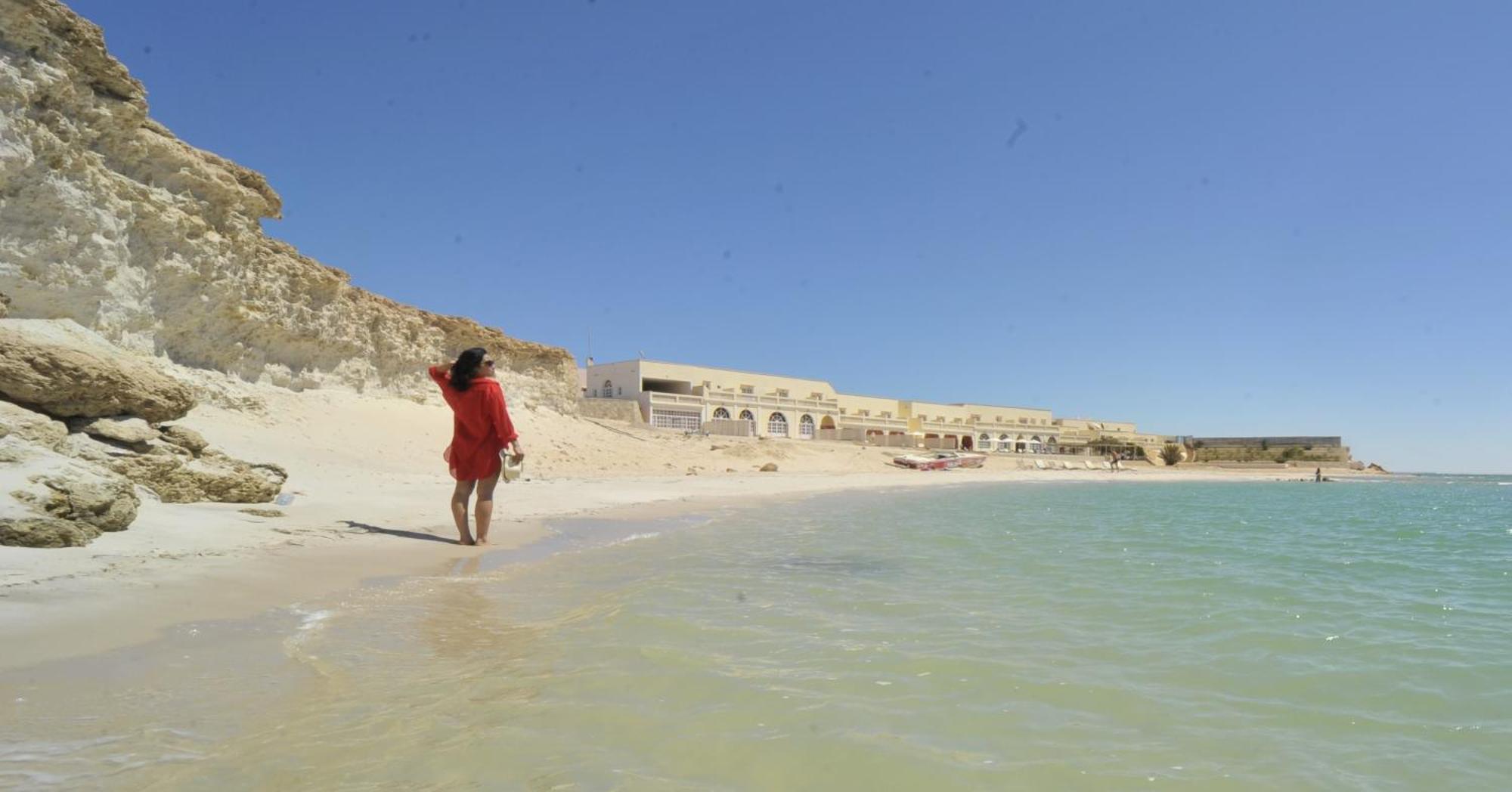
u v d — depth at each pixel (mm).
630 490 27609
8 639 5051
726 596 8062
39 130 19203
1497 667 5789
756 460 51625
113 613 5840
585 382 75125
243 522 10766
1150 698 4898
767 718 4328
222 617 6121
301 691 4504
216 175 25359
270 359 28969
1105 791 3504
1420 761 3953
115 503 8516
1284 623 7254
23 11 18844
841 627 6664
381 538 11289
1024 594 8594
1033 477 67250
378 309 34625
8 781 3137
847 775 3600
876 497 33188
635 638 6078
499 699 4508
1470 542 17234
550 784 3383
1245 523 22047
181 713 4043
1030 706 4688
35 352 10391
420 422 32625
